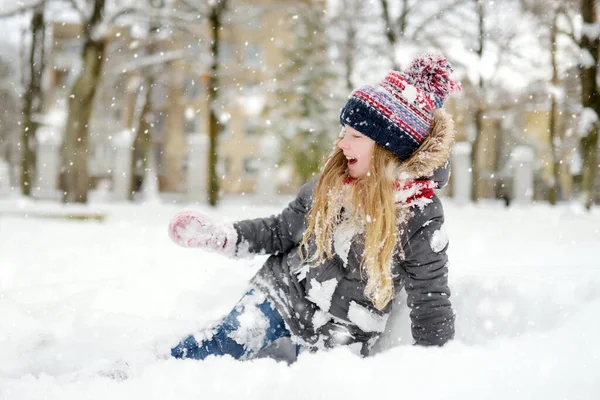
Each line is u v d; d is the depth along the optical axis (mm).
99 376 1692
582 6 10656
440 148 1907
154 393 1422
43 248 5629
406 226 1888
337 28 16938
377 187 1894
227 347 1955
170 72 19781
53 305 2484
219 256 4117
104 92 20672
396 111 1917
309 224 2043
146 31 15367
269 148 17656
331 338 1952
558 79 12305
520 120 24016
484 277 2322
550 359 1505
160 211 13617
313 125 16984
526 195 20234
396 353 1552
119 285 2891
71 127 13766
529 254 4578
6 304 2420
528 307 2174
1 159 29062
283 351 1720
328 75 17109
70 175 13875
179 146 29734
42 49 18719
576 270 2486
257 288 2061
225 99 16375
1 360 1903
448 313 1854
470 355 1540
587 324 1741
